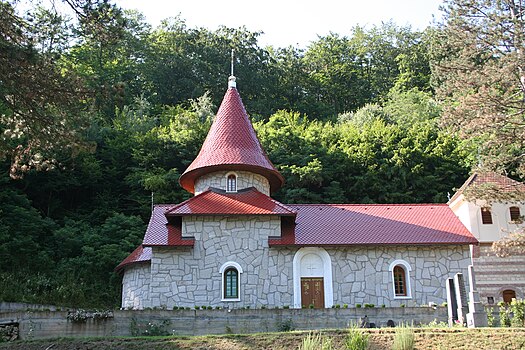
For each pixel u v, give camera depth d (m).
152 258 26.55
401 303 26.77
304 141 51.22
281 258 26.92
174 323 20.91
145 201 44.59
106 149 48.97
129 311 20.78
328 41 81.50
